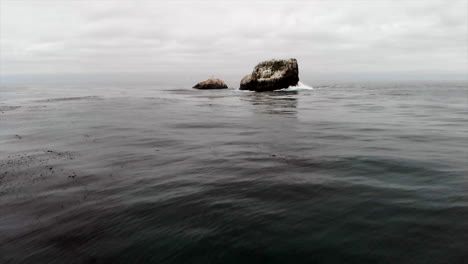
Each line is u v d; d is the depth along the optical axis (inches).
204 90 2423.7
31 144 505.7
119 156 420.2
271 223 214.2
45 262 178.4
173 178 321.7
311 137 534.3
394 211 228.7
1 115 911.0
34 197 277.7
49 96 1891.0
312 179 308.5
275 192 274.1
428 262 164.2
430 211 226.2
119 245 191.9
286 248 182.5
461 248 175.8
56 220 230.5
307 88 2204.7
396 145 461.4
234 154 423.5
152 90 2603.3
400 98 1466.5
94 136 571.8
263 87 2046.0
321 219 219.0
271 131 604.4
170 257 177.2
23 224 226.1
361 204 243.4
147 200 261.7
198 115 888.3
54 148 474.6
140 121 772.0
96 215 235.8
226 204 248.8
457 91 2112.5
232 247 184.9
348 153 415.2
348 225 208.8
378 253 174.7
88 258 179.9
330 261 169.5
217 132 605.6
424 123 682.2
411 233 195.0
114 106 1190.3
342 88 2578.7
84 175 338.3
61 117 857.5
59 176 336.5
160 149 461.4
